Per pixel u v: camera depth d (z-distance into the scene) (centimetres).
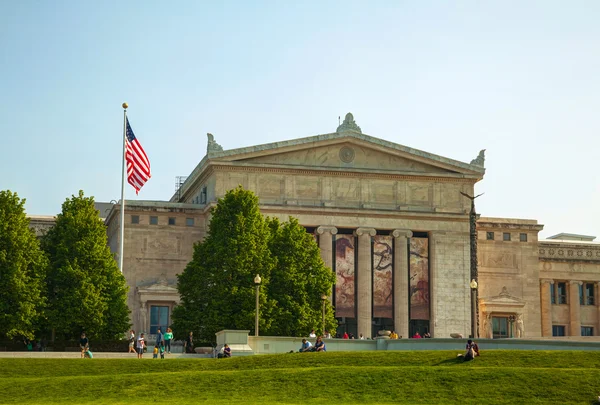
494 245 15262
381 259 14388
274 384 6994
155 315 13988
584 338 10175
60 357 9056
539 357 7731
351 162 14475
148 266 14138
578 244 16412
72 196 11956
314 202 14225
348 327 14312
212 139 14075
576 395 6644
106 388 6925
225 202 12019
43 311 11112
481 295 15050
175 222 14300
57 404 6469
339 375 7150
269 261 11819
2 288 10769
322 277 12144
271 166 14088
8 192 11188
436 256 14488
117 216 14375
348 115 14588
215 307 11450
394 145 14512
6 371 7669
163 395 6762
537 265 15400
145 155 11638
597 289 16488
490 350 8069
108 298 11506
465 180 14762
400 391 6819
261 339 9500
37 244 11206
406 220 14462
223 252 11688
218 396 6738
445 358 7856
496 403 6550
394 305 14325
